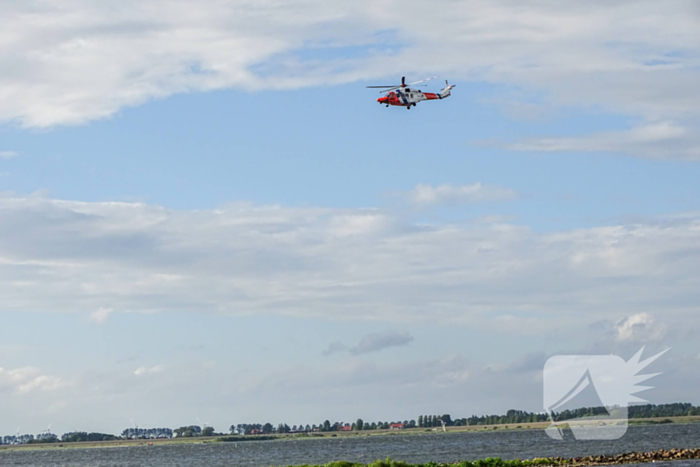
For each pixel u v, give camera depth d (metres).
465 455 147.75
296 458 185.50
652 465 87.81
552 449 153.25
